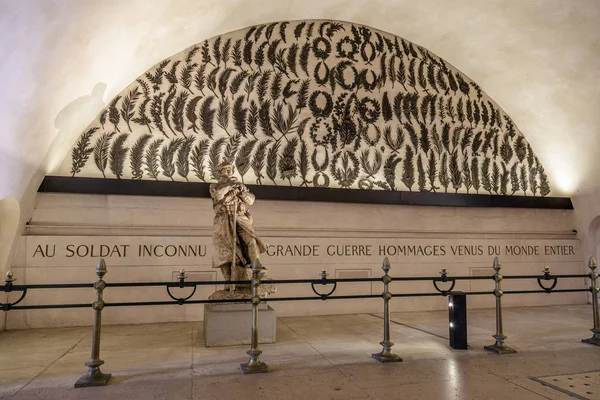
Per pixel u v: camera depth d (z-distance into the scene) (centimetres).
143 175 923
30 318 814
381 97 1102
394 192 1061
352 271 1005
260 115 1007
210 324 642
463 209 1124
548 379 468
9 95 601
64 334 752
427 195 1086
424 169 1114
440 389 436
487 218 1141
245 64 1010
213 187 695
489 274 1101
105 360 557
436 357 562
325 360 550
